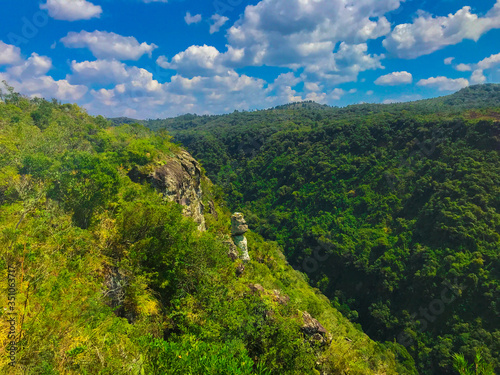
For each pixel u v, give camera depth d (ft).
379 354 86.43
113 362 18.06
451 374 152.15
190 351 19.21
